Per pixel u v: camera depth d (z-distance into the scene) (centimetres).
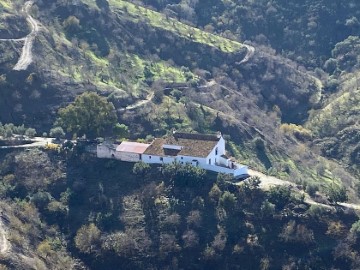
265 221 12288
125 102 16888
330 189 13138
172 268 11662
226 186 12688
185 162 13225
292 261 11712
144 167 13138
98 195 12862
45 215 12562
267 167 16212
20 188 13138
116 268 11738
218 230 12125
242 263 11750
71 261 11738
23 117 15688
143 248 11931
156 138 14638
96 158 13750
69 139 14712
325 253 11881
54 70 17162
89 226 12225
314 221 12325
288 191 12631
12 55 17062
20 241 11156
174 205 12462
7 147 14150
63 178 13388
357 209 12825
